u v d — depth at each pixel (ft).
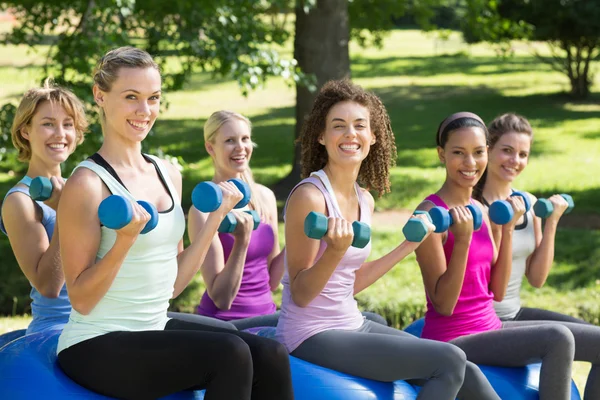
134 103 13.50
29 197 16.03
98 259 13.30
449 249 17.17
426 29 64.13
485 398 15.37
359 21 59.67
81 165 13.25
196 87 102.32
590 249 34.65
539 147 64.03
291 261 15.28
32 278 15.74
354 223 14.26
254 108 88.02
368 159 16.94
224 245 18.88
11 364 13.88
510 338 16.44
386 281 30.68
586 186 51.24
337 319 15.37
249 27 37.22
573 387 17.39
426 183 51.49
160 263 13.60
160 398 13.56
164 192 14.05
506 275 17.85
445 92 93.71
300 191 15.20
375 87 99.35
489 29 58.49
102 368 13.09
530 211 19.16
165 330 13.12
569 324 17.34
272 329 16.60
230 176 20.04
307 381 14.69
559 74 103.86
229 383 12.52
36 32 39.86
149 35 36.24
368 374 14.76
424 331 17.72
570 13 75.61
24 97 16.94
